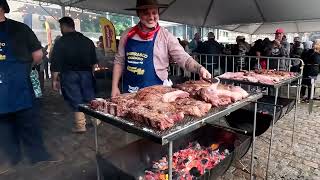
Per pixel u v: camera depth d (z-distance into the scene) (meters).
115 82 2.38
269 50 5.77
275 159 3.06
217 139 2.41
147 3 1.96
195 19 8.82
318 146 3.43
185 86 1.98
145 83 2.22
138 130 1.24
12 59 2.30
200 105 1.51
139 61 2.19
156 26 2.15
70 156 3.07
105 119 1.45
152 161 2.11
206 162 2.08
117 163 1.82
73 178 2.57
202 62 6.54
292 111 5.16
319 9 6.57
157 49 2.16
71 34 3.45
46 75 9.01
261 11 7.44
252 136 2.23
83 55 3.54
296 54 6.41
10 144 2.52
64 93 3.66
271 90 4.99
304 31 11.05
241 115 3.16
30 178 2.56
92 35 12.68
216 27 10.53
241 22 8.91
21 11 10.68
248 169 2.83
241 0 6.96
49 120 4.34
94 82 3.83
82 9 7.25
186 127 1.27
